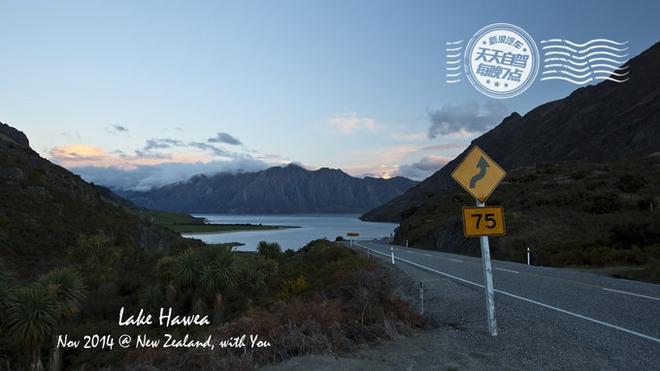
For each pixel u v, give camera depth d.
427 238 47.72
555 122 159.00
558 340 7.29
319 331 7.57
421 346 7.29
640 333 7.55
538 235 29.19
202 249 27.95
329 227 197.12
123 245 70.12
